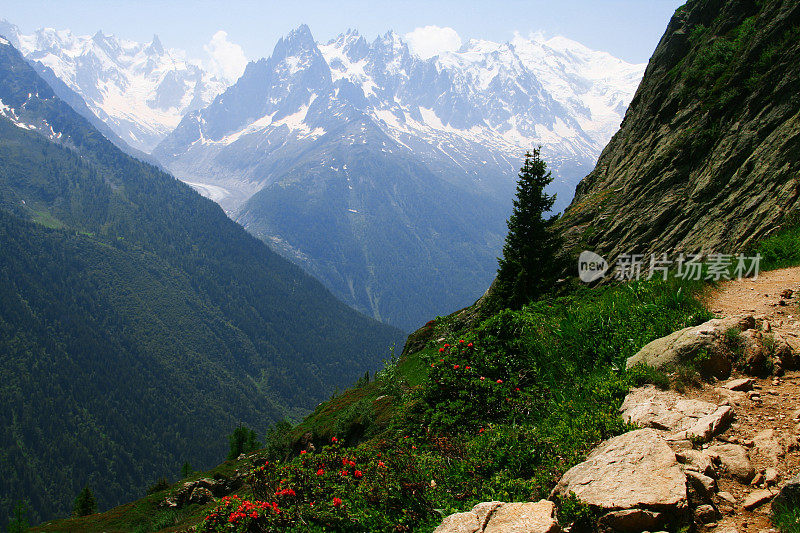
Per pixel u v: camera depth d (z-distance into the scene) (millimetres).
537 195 31297
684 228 30250
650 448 6172
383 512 7461
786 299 11977
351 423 41562
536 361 10695
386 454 8891
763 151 26094
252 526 7660
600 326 10781
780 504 5340
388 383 26797
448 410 10688
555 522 5375
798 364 8250
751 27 34562
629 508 5438
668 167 36281
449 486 7750
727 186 27984
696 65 40219
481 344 11555
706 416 7070
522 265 30656
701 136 34000
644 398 7848
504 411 9969
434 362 11844
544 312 12820
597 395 8398
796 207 20328
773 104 27984
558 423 8281
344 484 8258
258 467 8961
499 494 6773
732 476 6102
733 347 8586
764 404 7363
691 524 5363
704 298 12945
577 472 6246
